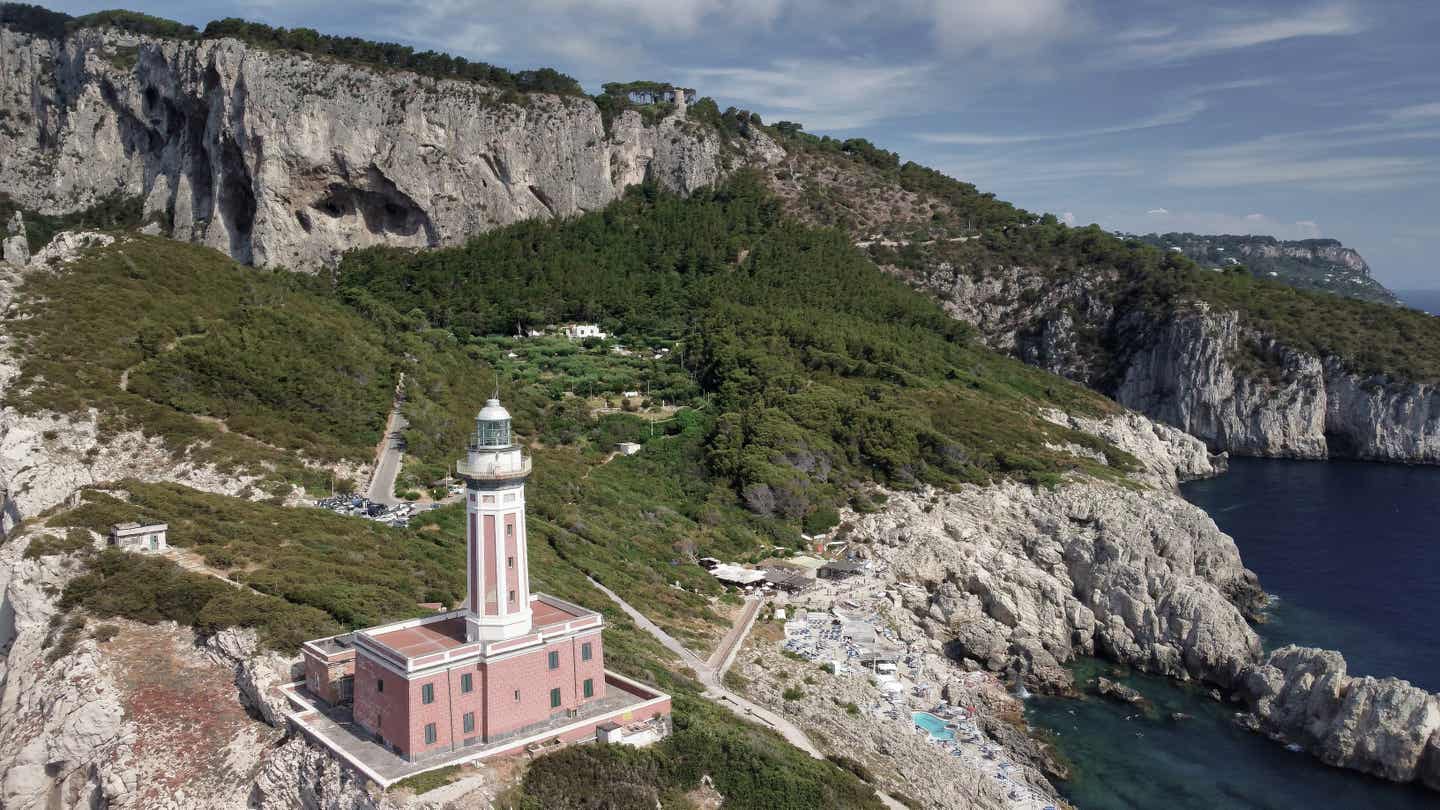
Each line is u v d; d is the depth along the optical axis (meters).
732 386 174.00
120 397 113.88
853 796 71.56
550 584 97.12
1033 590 123.88
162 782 65.31
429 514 110.25
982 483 152.12
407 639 65.69
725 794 68.00
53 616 76.81
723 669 95.25
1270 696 100.75
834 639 107.69
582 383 186.25
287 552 89.69
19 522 95.94
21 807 67.50
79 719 67.94
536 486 129.50
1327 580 143.62
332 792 60.12
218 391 124.88
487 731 63.97
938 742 89.75
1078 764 91.56
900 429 160.25
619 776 64.00
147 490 96.44
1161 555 131.00
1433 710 89.81
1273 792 87.31
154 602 76.88
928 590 129.25
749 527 138.75
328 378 140.38
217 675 72.38
